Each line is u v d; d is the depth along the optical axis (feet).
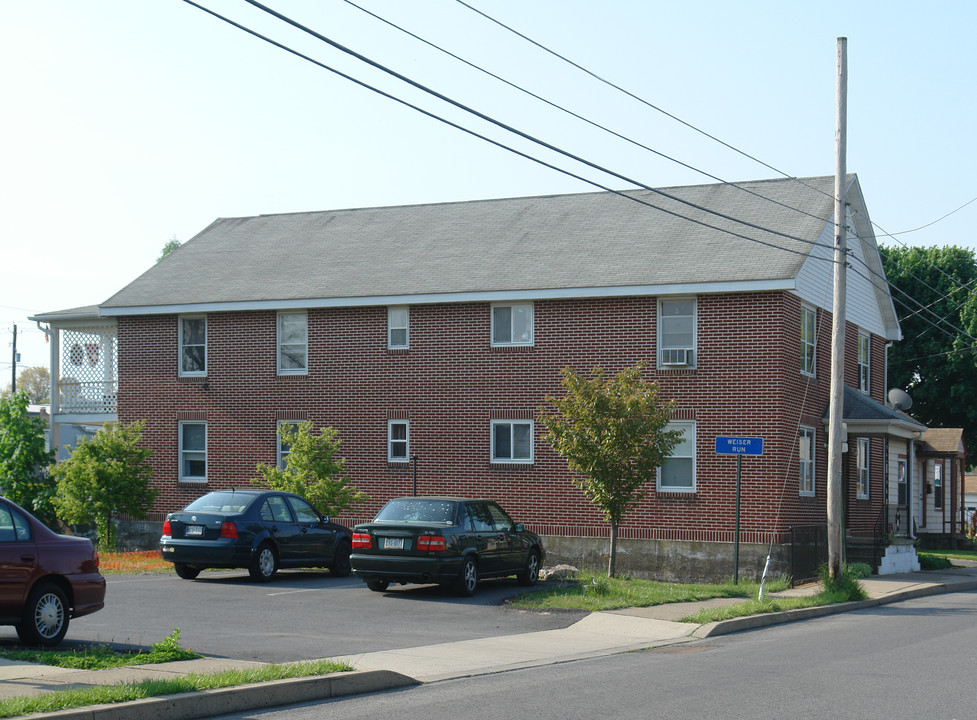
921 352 160.56
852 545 95.55
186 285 106.52
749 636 53.36
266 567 70.44
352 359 98.32
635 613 58.18
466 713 31.71
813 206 96.48
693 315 87.71
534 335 92.32
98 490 94.53
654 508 87.51
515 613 57.93
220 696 31.32
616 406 72.28
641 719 30.89
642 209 102.73
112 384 112.27
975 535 143.43
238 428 102.01
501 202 111.96
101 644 41.73
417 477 95.25
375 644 46.06
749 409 85.30
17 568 38.52
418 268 99.40
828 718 31.24
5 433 111.96
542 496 91.20
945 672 40.45
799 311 89.81
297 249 110.42
